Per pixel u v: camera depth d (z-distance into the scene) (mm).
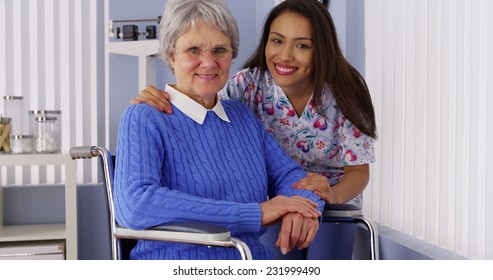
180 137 1711
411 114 2355
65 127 3951
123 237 1642
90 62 3971
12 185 3930
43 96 3945
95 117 3971
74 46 3953
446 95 2115
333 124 2178
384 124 2572
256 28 4145
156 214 1557
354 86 2113
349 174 2182
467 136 1996
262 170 1845
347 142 2168
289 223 1641
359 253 2656
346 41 2830
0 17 3871
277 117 2191
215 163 1726
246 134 1884
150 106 1707
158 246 1677
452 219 2107
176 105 1750
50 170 3961
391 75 2514
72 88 3959
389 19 2533
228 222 1584
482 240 1943
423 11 2270
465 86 2000
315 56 2045
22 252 3316
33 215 3953
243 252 1444
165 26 1733
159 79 4043
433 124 2209
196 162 1700
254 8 4160
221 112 1825
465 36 2006
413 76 2336
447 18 2105
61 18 3932
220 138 1776
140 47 3688
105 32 3984
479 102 1938
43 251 3340
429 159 2221
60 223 3975
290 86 2119
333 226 2221
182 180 1674
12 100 3656
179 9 1703
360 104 2150
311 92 2158
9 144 3594
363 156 2168
